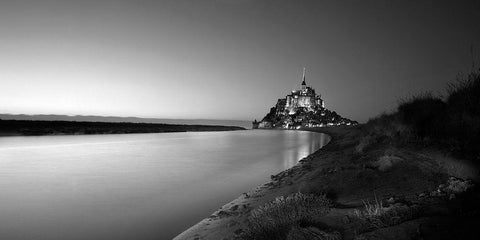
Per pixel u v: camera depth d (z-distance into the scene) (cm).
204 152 2686
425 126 996
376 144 1280
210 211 782
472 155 626
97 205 861
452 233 327
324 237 402
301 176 1062
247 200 846
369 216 445
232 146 3500
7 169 1616
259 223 509
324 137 6075
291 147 3253
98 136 5719
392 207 454
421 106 1148
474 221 349
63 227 671
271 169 1554
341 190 693
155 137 5828
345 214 490
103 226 677
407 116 1196
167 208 822
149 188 1101
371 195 596
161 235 612
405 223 379
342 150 1727
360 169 830
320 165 1273
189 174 1429
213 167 1672
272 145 3678
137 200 918
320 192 713
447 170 613
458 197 455
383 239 350
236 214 692
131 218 733
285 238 437
